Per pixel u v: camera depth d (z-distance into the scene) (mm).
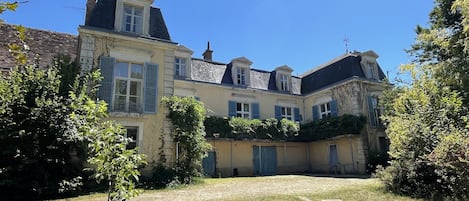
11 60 10742
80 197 7641
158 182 9992
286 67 21297
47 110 7957
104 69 10906
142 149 10781
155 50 12195
